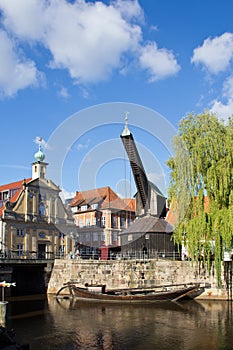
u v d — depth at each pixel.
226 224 27.36
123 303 30.73
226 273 32.44
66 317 25.30
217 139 28.52
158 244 34.12
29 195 44.00
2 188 52.59
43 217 44.50
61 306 29.98
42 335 20.23
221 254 28.42
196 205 28.50
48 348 17.66
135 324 22.92
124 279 34.84
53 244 45.19
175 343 18.48
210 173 28.02
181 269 33.59
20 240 42.75
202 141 28.19
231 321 23.69
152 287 32.38
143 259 34.03
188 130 28.81
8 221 41.88
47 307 29.56
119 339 19.33
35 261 37.25
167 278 33.78
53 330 21.42
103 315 25.92
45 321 23.95
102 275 35.75
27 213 43.69
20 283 40.97
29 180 47.75
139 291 32.41
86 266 36.56
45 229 44.94
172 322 23.44
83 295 32.78
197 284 32.22
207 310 27.66
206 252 29.11
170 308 28.61
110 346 18.02
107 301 31.30
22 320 24.38
